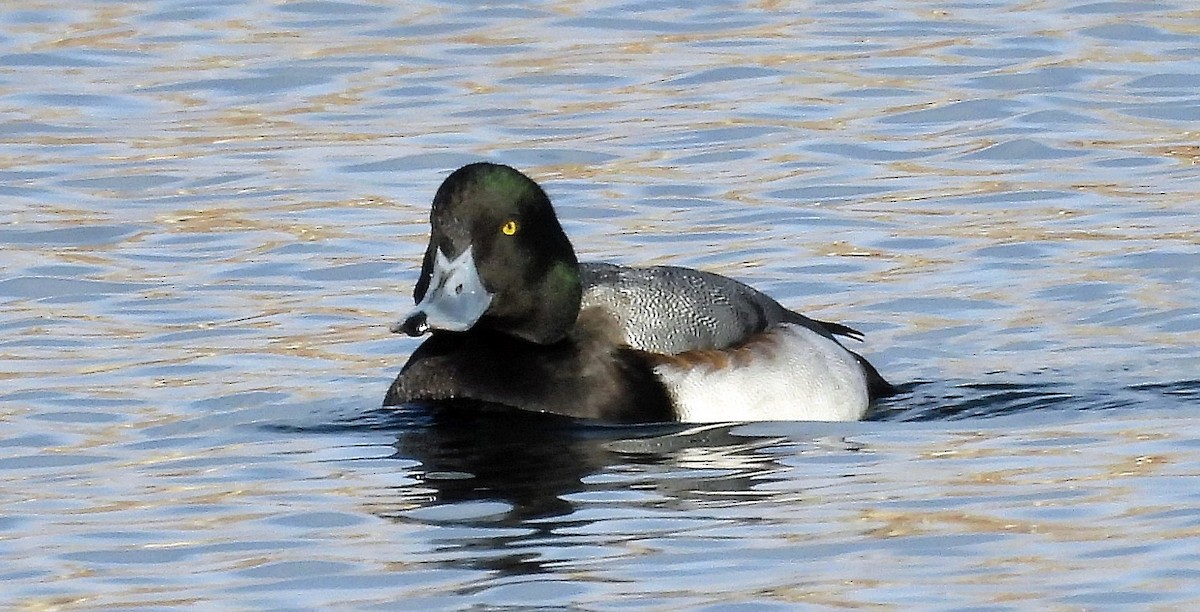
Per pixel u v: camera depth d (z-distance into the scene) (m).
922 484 11.24
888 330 14.48
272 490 11.38
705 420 12.55
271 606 9.73
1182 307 14.60
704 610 9.52
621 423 12.45
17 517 11.03
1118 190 17.20
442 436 12.23
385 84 20.09
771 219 16.73
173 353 14.03
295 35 21.56
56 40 21.34
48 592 9.97
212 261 15.96
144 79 20.30
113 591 9.96
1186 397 12.85
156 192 17.52
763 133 18.66
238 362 13.84
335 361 13.87
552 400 12.53
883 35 21.23
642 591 9.79
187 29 21.75
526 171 17.88
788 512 10.83
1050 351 13.94
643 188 17.45
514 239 12.58
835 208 16.97
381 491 11.32
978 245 16.03
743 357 12.74
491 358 12.69
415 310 12.47
